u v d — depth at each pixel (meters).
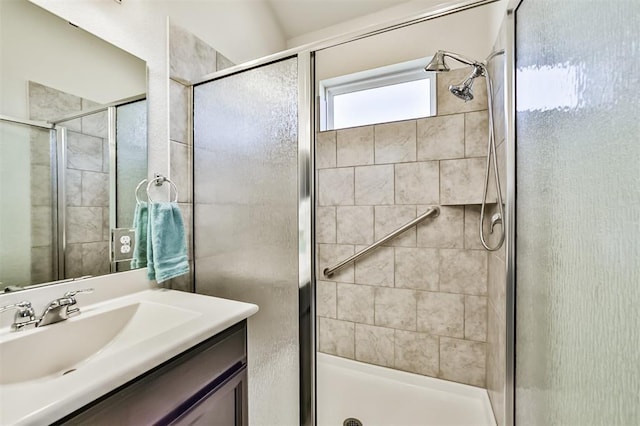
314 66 1.12
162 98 1.24
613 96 0.44
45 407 0.46
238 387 0.90
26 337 0.72
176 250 1.14
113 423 0.56
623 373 0.42
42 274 0.88
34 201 0.87
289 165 1.13
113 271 1.06
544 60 0.70
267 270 1.19
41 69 0.88
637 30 0.38
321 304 1.86
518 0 0.89
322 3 1.80
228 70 1.26
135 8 1.14
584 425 0.53
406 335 1.66
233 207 1.27
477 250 1.51
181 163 1.32
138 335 0.91
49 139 0.90
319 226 1.86
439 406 1.48
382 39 1.72
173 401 0.68
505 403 0.99
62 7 0.93
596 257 0.49
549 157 0.68
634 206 0.39
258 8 1.82
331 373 1.75
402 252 1.66
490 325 1.40
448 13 0.97
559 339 0.64
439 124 1.56
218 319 0.83
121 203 1.09
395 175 1.67
